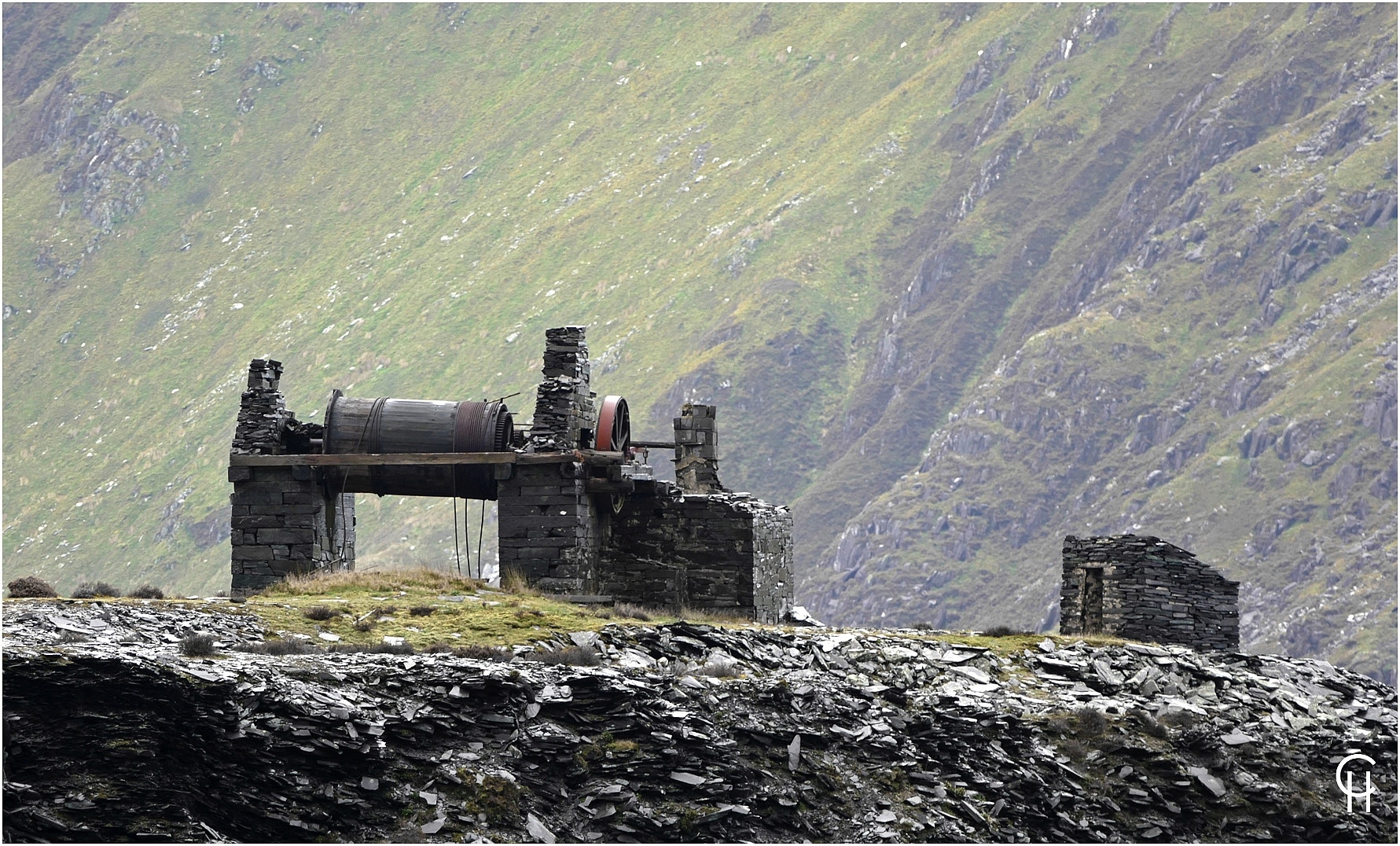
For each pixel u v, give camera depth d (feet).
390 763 460.14
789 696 538.06
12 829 409.28
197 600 593.83
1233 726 599.16
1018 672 620.90
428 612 592.60
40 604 529.04
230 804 435.53
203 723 442.50
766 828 490.08
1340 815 567.59
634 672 533.14
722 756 496.64
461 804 456.86
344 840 439.63
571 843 459.73
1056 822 529.45
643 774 481.05
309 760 449.48
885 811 505.66
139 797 424.46
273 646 513.04
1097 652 646.33
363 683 481.87
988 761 542.98
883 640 622.13
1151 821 543.39
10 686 431.02
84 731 431.02
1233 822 552.41
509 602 638.53
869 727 536.01
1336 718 636.48
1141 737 574.97
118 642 497.46
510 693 489.26
